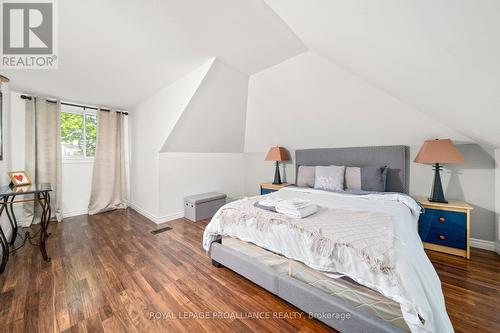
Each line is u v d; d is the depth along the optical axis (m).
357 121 2.63
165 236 2.68
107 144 3.79
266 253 1.60
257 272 1.52
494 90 0.95
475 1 0.55
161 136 3.08
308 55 2.13
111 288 1.61
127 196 4.16
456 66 0.93
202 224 3.14
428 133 2.36
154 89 3.02
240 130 3.79
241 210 1.77
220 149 4.01
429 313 0.86
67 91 2.92
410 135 2.48
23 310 1.37
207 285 1.66
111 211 3.82
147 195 3.48
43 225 2.04
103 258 2.09
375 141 2.77
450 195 2.37
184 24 1.60
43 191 2.03
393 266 0.97
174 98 2.78
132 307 1.41
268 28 1.68
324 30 1.36
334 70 2.17
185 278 1.75
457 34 0.72
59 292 1.56
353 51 1.46
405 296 0.91
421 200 2.33
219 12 1.47
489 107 1.17
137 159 3.82
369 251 1.07
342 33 1.25
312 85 2.46
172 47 1.94
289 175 3.86
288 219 1.50
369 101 2.33
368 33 1.08
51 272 1.83
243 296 1.53
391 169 2.66
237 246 1.81
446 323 0.89
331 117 2.75
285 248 1.41
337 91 2.39
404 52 1.07
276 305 1.43
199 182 3.75
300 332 1.21
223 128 3.50
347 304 1.13
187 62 2.25
